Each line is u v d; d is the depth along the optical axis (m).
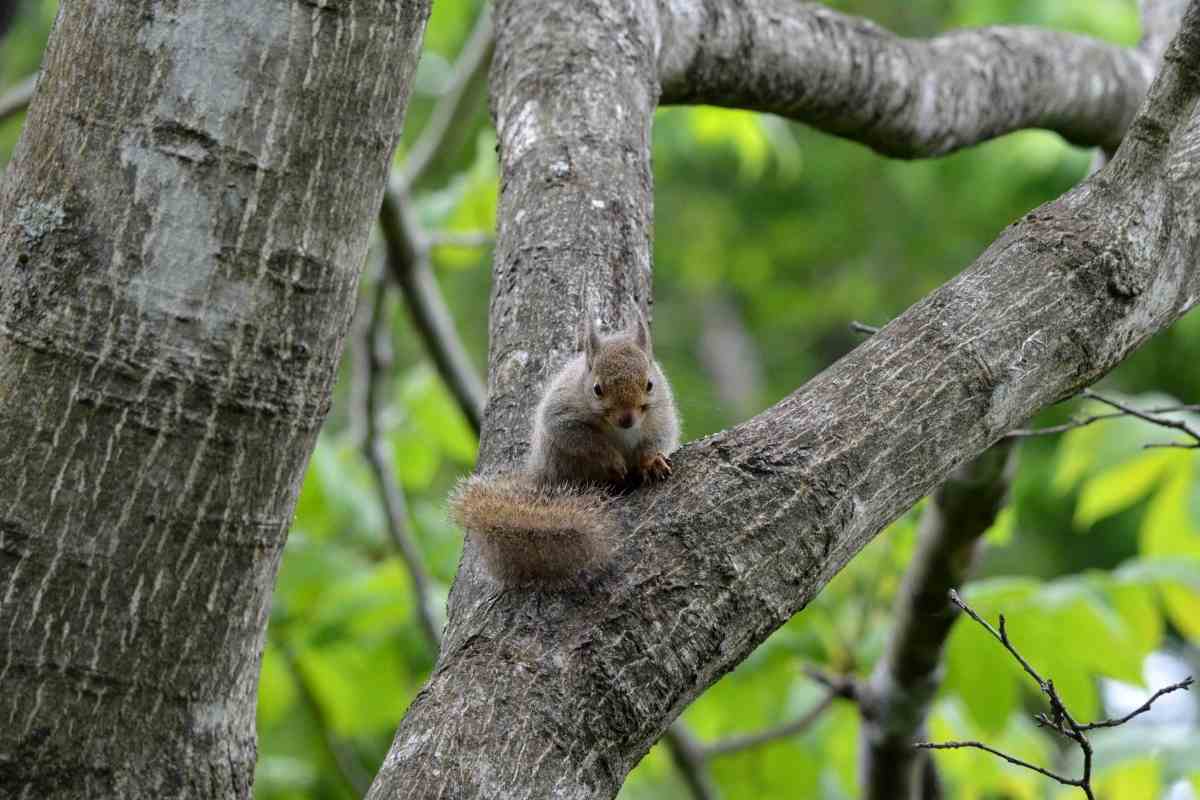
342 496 13.73
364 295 17.16
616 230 8.41
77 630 5.72
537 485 7.55
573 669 5.65
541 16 9.50
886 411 6.51
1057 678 11.32
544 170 8.66
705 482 6.26
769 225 32.94
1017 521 26.45
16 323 5.79
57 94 5.91
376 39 6.02
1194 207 7.42
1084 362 6.95
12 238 5.86
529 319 8.13
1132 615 11.70
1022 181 26.23
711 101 10.95
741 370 36.31
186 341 5.80
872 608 13.44
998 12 23.33
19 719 5.68
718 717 13.23
